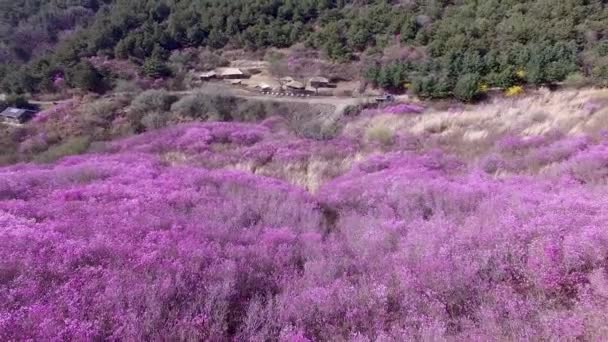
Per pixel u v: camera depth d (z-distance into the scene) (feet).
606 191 31.81
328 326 16.46
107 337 14.24
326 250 25.05
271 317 16.93
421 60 178.09
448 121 97.76
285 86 203.21
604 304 15.87
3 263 18.95
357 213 35.68
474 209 32.55
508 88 139.85
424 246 22.77
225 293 17.69
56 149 102.89
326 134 94.07
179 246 22.43
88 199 34.58
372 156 64.18
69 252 20.53
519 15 178.91
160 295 16.83
